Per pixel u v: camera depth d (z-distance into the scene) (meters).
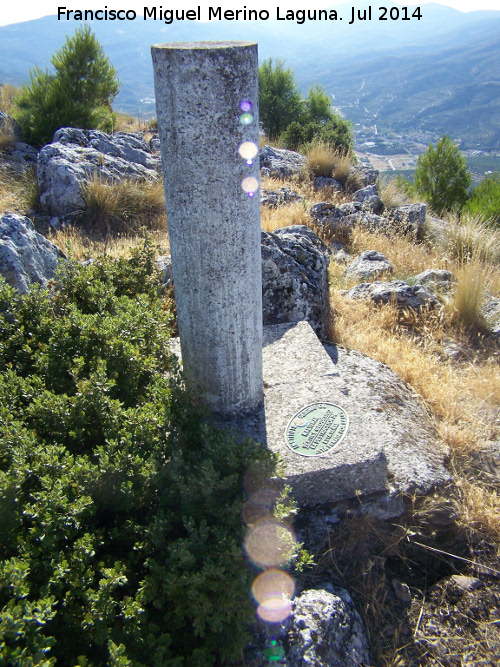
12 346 2.91
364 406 3.23
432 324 4.64
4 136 8.91
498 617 2.24
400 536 2.53
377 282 5.21
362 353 3.92
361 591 2.34
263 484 2.24
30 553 1.72
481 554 2.51
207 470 2.05
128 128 12.70
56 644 1.66
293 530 2.47
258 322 2.77
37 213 6.73
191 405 2.55
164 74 2.12
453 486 2.77
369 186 8.39
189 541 1.88
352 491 2.56
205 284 2.51
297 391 3.09
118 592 1.92
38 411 2.32
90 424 2.41
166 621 1.85
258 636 1.98
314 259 4.57
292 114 15.27
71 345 2.81
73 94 9.91
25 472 1.93
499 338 4.49
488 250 6.06
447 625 2.23
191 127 2.17
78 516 1.90
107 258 4.00
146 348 2.96
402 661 2.07
